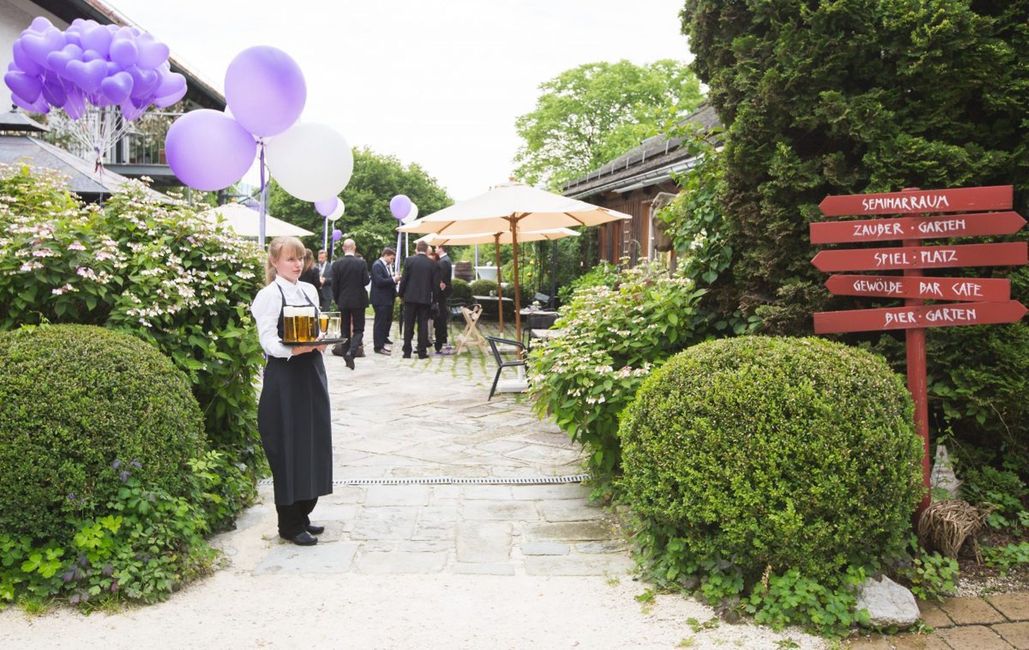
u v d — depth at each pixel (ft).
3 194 18.75
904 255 14.12
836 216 15.75
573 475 20.03
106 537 12.84
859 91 15.89
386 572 13.89
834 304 16.11
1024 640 11.37
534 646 11.25
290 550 14.94
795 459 12.00
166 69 31.37
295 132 20.98
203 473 14.37
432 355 47.16
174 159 19.22
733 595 12.35
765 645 11.29
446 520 16.70
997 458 15.98
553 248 63.72
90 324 16.55
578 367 17.53
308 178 21.01
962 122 15.71
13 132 36.76
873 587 12.18
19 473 12.24
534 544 15.29
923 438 14.06
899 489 12.22
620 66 138.21
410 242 142.92
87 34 28.14
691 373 13.42
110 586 12.44
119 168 58.39
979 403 14.79
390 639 11.42
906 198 13.97
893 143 15.11
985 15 15.49
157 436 13.42
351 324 44.91
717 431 12.49
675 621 12.03
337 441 24.23
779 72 15.97
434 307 47.85
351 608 12.42
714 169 19.04
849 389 12.44
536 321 41.91
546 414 20.39
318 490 15.24
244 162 19.92
